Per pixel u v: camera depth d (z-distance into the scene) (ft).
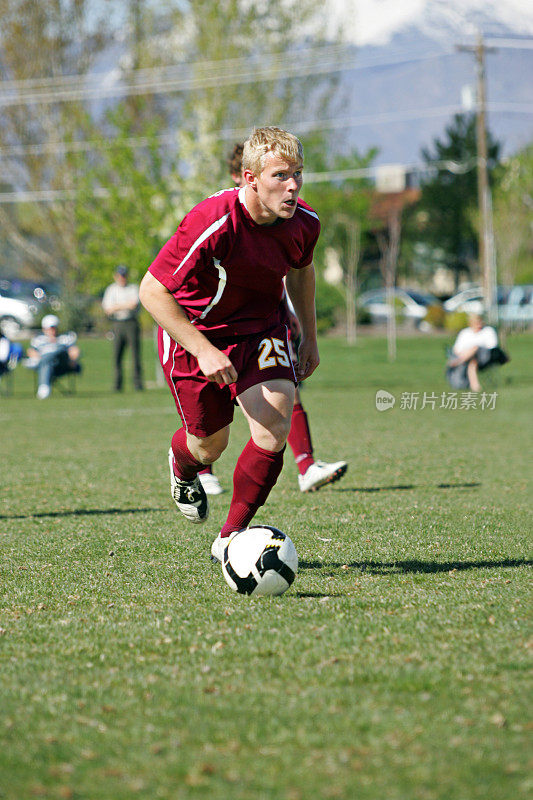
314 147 291.38
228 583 34.45
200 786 18.97
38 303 294.87
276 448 34.78
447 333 337.93
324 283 339.36
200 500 39.91
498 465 73.82
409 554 41.22
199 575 37.60
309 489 59.77
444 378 176.45
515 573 37.22
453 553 41.32
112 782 19.21
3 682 24.98
